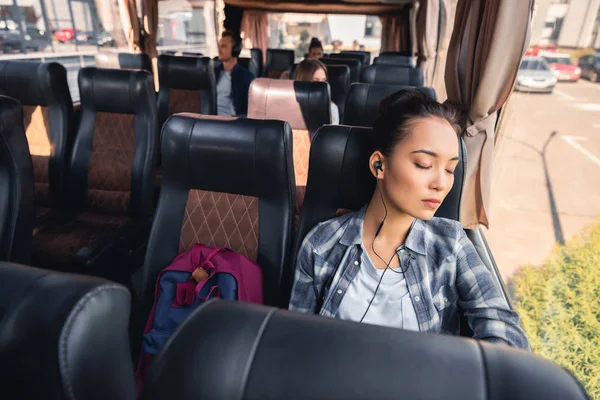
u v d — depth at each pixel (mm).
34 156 1968
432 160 707
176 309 993
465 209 1740
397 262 860
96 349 262
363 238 880
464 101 1835
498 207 2209
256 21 8781
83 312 255
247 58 4625
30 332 252
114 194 1915
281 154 1052
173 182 1162
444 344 246
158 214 1173
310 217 1029
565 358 1375
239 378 231
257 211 1119
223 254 1058
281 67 6816
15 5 7703
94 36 9133
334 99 3232
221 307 269
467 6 1783
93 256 1417
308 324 256
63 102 1923
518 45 1449
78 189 1938
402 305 850
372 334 250
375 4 6223
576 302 1625
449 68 1909
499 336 764
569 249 1805
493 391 219
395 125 738
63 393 248
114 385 281
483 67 1539
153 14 4133
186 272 1042
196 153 1098
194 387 227
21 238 1090
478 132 1633
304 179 1969
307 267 941
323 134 998
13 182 1052
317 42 4676
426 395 220
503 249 2014
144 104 1842
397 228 836
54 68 1869
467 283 848
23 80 1856
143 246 1769
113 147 1900
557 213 1932
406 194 734
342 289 878
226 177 1111
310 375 229
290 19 14219
